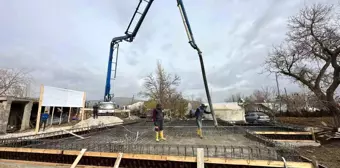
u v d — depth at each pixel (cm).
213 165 402
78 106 1227
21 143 569
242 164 389
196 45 846
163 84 2705
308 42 1134
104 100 1147
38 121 857
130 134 757
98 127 911
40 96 873
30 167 469
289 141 786
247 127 1034
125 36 1192
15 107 1059
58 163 478
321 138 838
